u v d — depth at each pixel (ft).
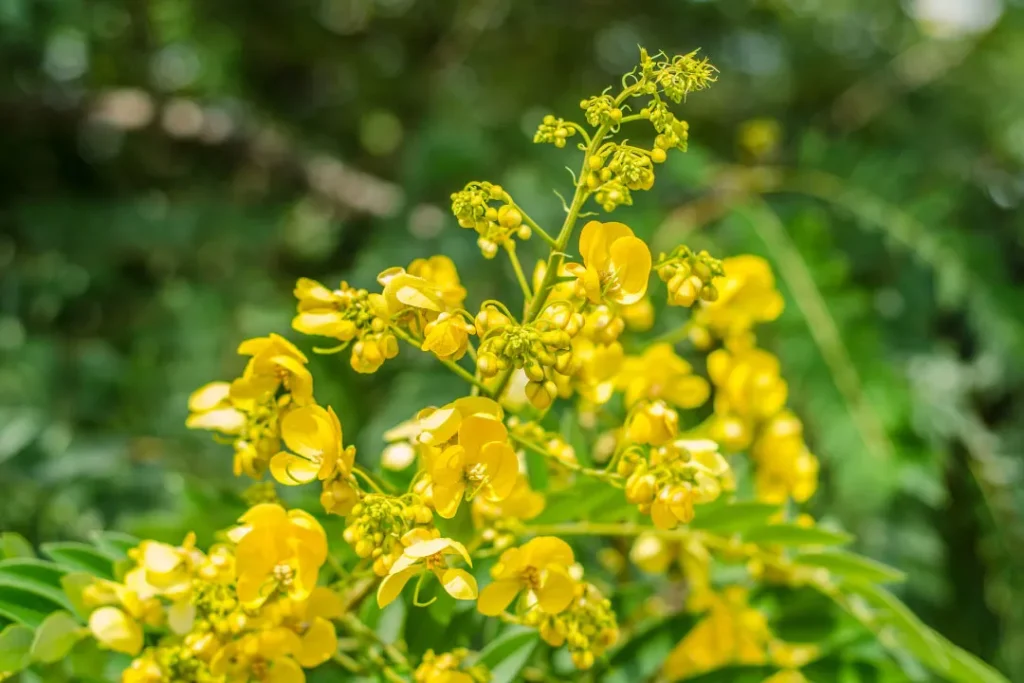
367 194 5.87
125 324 5.04
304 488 3.02
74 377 4.40
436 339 2.31
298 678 2.36
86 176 5.92
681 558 2.79
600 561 2.95
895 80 5.71
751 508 2.61
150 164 5.94
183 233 5.09
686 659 2.72
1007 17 5.24
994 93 5.30
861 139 5.56
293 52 6.19
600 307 2.43
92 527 3.85
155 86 5.94
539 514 2.57
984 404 4.39
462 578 2.28
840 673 2.67
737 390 2.78
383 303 2.38
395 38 6.24
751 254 3.78
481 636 2.56
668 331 3.53
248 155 6.00
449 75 5.91
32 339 4.60
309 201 5.86
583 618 2.39
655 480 2.37
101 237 5.08
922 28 5.78
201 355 4.40
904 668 2.79
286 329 4.43
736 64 5.99
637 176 2.30
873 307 4.10
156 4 5.57
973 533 3.91
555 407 2.94
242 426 2.45
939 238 4.11
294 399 2.43
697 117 5.82
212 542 2.65
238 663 2.35
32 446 4.01
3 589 2.41
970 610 3.80
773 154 4.78
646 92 2.33
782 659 2.80
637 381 2.68
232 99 6.23
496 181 4.42
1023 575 3.80
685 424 3.16
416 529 2.29
